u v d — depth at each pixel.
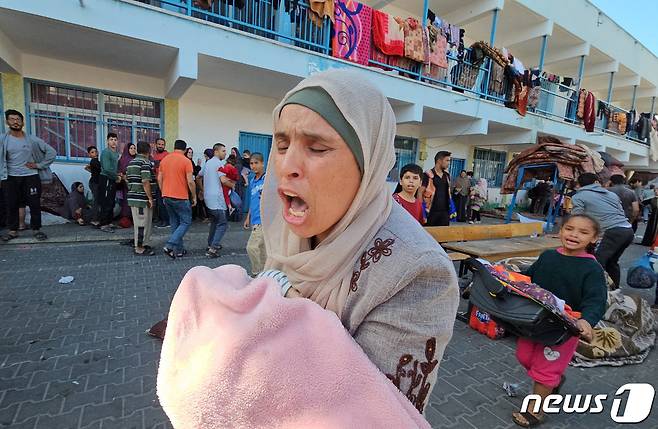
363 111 0.65
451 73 9.38
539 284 2.39
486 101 9.86
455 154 13.29
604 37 13.57
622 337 3.25
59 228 6.29
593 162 7.69
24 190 5.47
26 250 5.08
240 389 0.56
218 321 0.64
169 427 2.03
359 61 7.54
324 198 0.64
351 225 0.68
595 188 4.65
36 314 3.25
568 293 2.24
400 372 0.60
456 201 11.12
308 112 0.62
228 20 6.14
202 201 8.02
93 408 2.14
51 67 6.52
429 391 0.63
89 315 3.29
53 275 4.20
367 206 0.69
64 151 6.95
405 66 8.45
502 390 2.61
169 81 6.79
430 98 8.62
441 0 10.13
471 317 3.66
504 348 3.24
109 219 6.47
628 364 3.09
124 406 2.17
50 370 2.47
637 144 16.61
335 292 0.68
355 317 0.64
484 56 9.74
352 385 0.54
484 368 2.89
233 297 0.65
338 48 7.24
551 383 2.17
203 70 6.74
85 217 6.69
